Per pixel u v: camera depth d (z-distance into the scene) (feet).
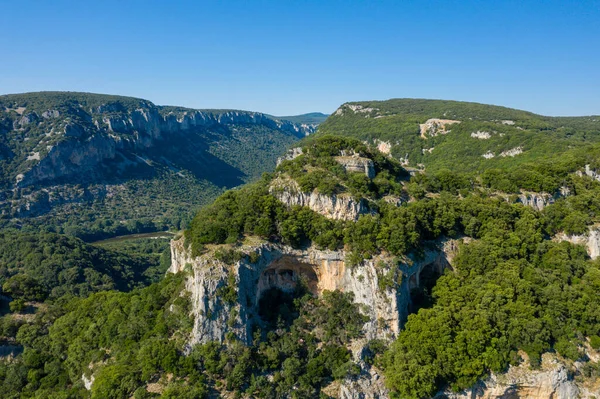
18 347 239.91
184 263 242.78
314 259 235.61
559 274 250.78
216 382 190.80
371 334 217.56
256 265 218.79
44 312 261.65
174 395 174.91
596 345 218.38
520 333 211.82
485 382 200.75
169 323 209.56
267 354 204.44
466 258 252.21
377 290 222.07
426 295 242.99
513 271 238.68
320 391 200.54
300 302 235.40
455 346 201.98
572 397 202.59
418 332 210.18
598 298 235.20
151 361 191.93
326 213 248.52
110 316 233.35
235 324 202.80
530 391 204.13
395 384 194.39
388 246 231.09
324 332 221.05
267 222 232.73
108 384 184.44
